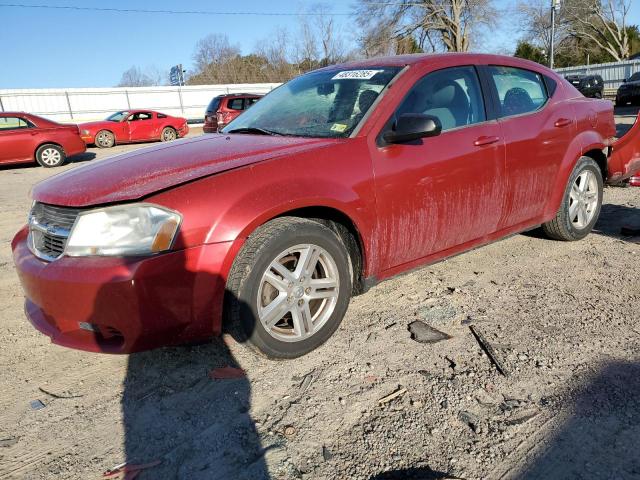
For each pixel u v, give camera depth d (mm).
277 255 2588
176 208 2357
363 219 2879
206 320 2457
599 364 2637
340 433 2209
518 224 3887
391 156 3002
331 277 2842
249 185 2539
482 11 37344
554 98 4148
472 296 3506
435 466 2006
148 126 20062
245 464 2057
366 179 2879
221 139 3285
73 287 2309
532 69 4113
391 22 38688
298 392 2506
